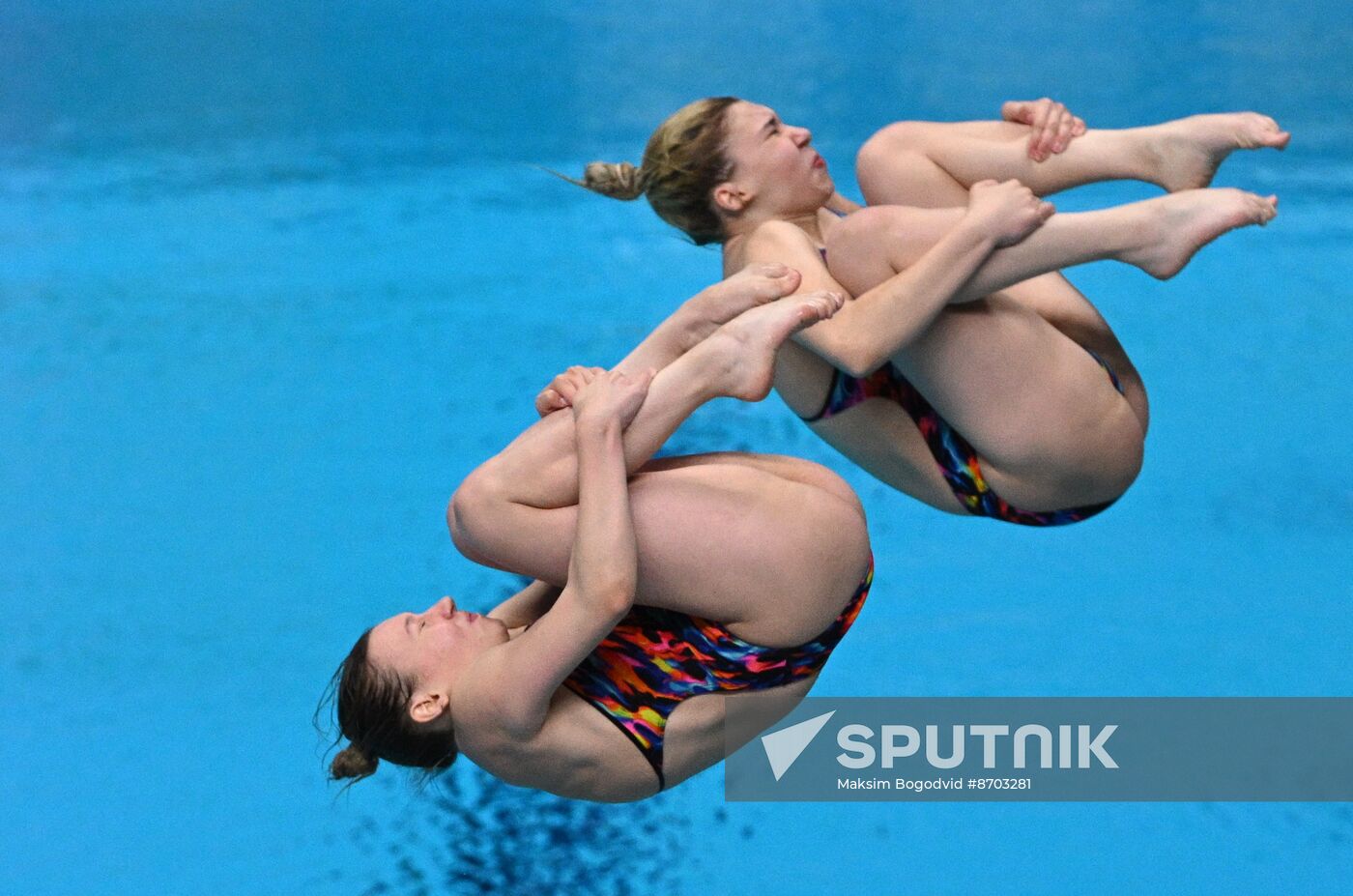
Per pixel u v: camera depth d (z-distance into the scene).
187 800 14.45
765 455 8.80
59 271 24.30
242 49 32.72
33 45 32.69
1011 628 16.47
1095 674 15.70
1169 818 13.91
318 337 22.31
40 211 26.33
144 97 30.55
